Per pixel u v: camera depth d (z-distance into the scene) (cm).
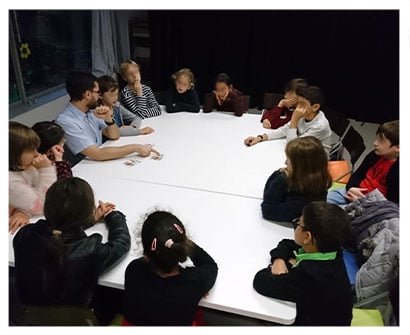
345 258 179
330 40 427
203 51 470
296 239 139
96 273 138
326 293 127
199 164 221
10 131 166
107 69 435
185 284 126
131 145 231
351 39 420
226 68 471
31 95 370
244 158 227
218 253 152
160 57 477
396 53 409
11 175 169
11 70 347
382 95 427
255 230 165
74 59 425
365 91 433
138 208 181
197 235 162
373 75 425
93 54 423
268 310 128
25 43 358
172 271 126
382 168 209
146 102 298
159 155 232
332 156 264
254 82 469
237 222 170
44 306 127
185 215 175
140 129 266
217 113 301
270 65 457
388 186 201
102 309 160
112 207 174
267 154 232
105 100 263
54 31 392
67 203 136
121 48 459
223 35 457
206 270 133
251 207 181
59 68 408
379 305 158
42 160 180
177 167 218
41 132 191
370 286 156
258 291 134
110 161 225
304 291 128
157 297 125
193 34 464
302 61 445
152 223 127
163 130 269
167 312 124
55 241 132
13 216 169
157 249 122
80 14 415
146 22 480
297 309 129
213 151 237
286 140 249
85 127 235
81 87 228
